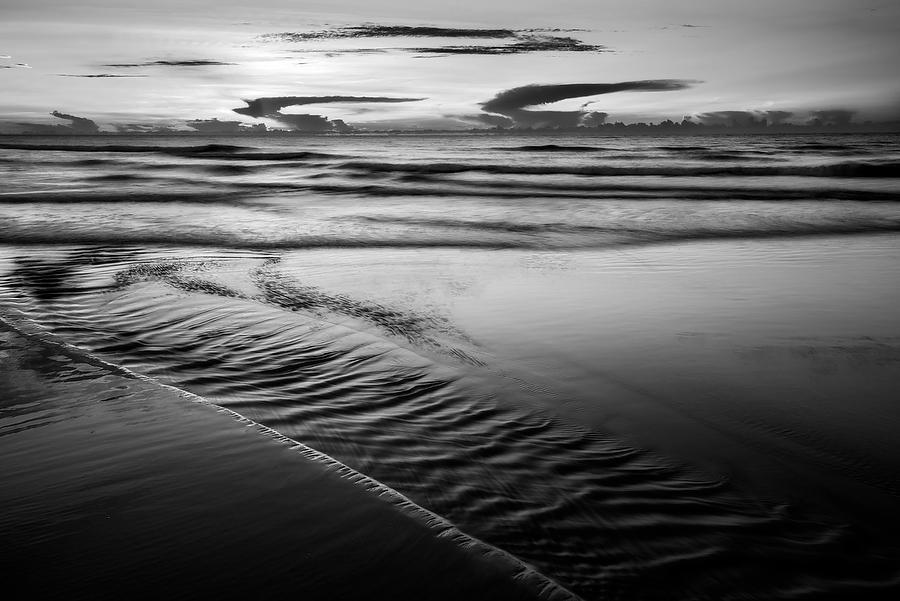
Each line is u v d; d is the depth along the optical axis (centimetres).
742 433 388
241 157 4753
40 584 208
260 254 1019
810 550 270
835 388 461
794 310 671
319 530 244
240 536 238
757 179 2348
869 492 321
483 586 215
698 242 1143
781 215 1443
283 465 298
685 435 383
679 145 8088
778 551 268
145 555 225
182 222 1377
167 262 935
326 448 342
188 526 244
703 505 303
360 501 266
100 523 245
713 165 3175
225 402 403
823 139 12250
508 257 1000
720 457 355
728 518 292
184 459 303
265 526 245
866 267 908
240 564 221
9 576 212
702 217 1429
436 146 8944
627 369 498
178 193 1998
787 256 1000
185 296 716
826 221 1357
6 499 263
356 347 541
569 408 421
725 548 268
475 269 901
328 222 1394
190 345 536
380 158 4488
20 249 1031
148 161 4112
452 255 1016
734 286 787
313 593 208
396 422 388
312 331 586
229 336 566
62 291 729
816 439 381
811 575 253
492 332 593
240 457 305
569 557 254
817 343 563
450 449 352
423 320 632
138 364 477
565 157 4422
